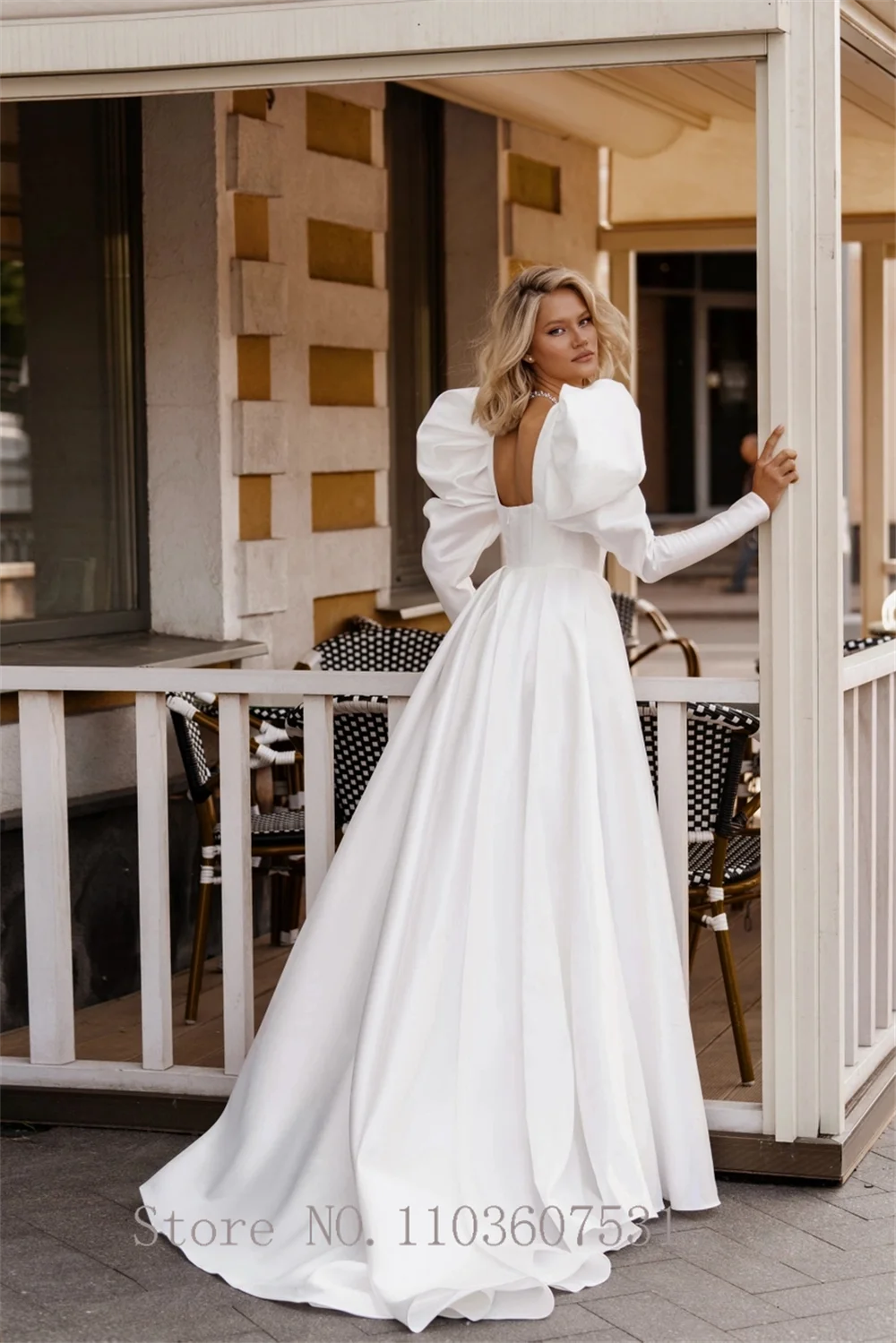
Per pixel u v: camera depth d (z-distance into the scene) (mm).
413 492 6902
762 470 3434
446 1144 3236
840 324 3406
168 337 5375
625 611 6551
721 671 10578
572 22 3398
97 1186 3660
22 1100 4027
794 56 3359
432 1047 3283
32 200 5109
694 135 7395
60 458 5234
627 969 3375
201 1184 3471
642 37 3379
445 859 3328
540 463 3387
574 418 3289
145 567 5500
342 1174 3271
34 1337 2992
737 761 3906
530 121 6809
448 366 7062
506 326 3488
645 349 20344
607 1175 3246
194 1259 3268
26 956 4406
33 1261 3295
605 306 3541
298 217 5719
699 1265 3229
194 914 5234
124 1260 3303
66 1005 4035
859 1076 3818
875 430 8172
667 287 20312
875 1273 3186
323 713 3871
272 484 5605
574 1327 3002
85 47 3629
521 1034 3285
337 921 3482
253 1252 3258
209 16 3568
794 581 3469
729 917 5762
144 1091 3986
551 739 3361
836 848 3502
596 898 3295
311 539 5832
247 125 5320
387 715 3920
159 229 5348
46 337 5168
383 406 6293
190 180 5281
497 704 3391
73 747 4855
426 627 6680
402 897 3309
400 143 6766
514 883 3330
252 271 5375
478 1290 3020
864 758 3943
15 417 5078
